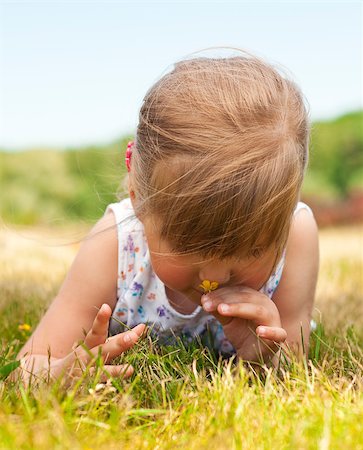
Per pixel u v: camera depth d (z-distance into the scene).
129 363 0.69
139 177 0.72
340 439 0.53
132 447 0.55
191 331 0.86
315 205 3.82
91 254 0.84
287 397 0.62
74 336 0.82
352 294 1.25
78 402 0.59
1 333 0.94
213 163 0.66
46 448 0.52
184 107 0.70
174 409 0.61
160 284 0.83
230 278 0.70
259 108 0.70
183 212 0.65
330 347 0.79
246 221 0.65
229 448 0.53
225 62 0.75
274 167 0.67
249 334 0.78
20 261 1.51
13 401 0.62
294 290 0.84
